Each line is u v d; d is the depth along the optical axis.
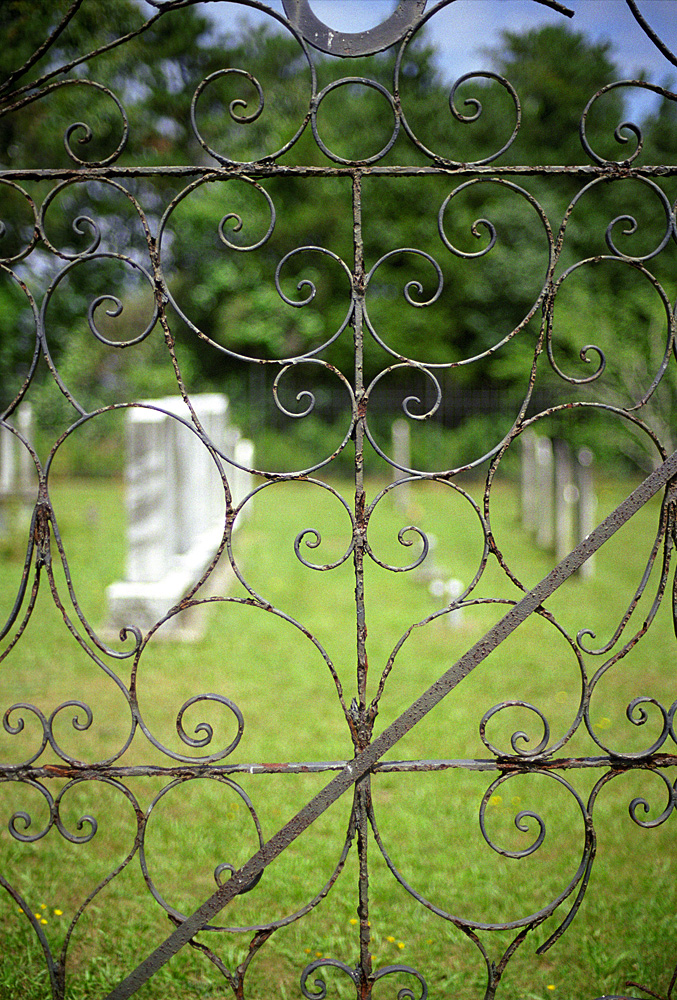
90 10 6.68
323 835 3.59
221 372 19.67
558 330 14.82
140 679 5.47
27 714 4.88
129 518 6.30
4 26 5.82
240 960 2.77
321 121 18.38
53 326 13.38
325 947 2.83
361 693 2.09
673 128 18.39
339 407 18.73
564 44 18.95
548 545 10.25
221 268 18.75
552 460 10.42
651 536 11.08
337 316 18.88
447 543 10.53
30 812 3.76
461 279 18.70
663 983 2.60
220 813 3.76
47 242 2.02
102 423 16.70
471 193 19.16
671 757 2.12
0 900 3.04
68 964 2.72
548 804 3.85
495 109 19.09
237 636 6.43
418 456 17.50
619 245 17.92
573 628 6.67
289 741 4.51
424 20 1.93
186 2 1.89
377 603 7.54
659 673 5.62
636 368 13.79
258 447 17.77
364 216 18.92
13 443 10.73
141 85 11.33
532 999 2.57
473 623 6.89
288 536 10.94
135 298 19.33
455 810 3.78
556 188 19.09
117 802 3.86
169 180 13.63
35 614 6.91
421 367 2.04
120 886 3.19
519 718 4.85
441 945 2.85
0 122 8.13
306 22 1.93
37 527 2.09
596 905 3.04
